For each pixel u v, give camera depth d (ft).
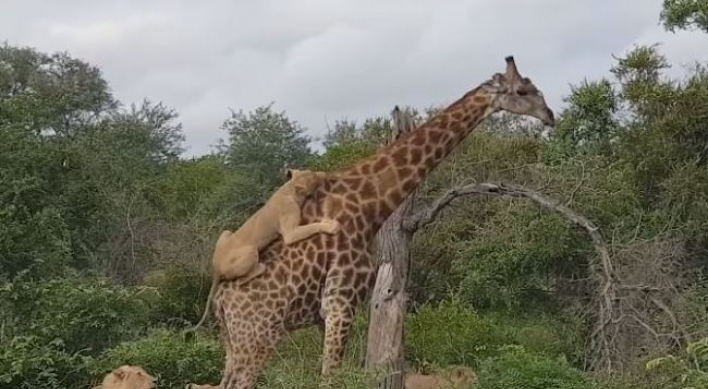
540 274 57.26
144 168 105.19
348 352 36.45
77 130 105.81
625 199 57.67
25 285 41.34
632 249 46.65
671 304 43.80
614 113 71.41
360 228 28.14
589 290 53.83
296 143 111.86
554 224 54.95
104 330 41.88
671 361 30.09
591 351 46.01
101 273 59.82
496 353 45.70
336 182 28.58
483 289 58.54
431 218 32.35
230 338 27.45
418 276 63.98
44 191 49.37
